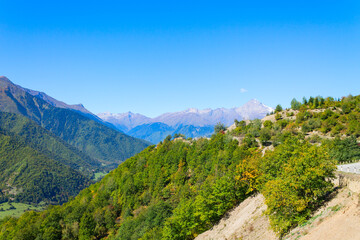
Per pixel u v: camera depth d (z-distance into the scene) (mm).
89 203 144625
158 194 114625
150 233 80875
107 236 113000
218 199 62875
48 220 123625
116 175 163250
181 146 142625
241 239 48531
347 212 31281
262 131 126062
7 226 147500
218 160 104500
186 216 65938
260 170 64875
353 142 82250
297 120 144375
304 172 38312
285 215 38906
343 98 158375
